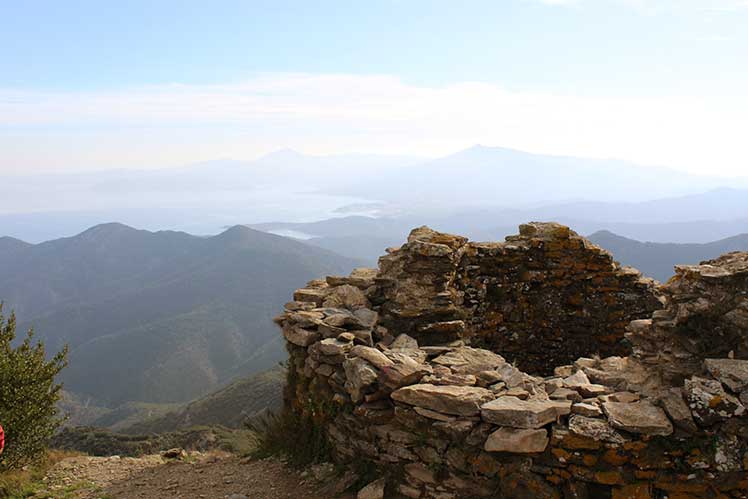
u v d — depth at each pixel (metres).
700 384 6.13
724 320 6.95
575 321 13.39
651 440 5.99
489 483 6.48
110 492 9.38
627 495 5.96
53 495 9.46
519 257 13.02
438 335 10.15
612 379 7.73
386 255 11.37
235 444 12.31
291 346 9.80
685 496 5.89
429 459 6.96
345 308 10.25
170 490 9.01
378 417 7.56
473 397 6.70
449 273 10.57
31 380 11.88
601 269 13.31
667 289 7.96
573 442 6.09
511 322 13.00
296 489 8.13
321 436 8.65
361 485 7.55
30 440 11.62
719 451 5.87
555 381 7.55
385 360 7.84
